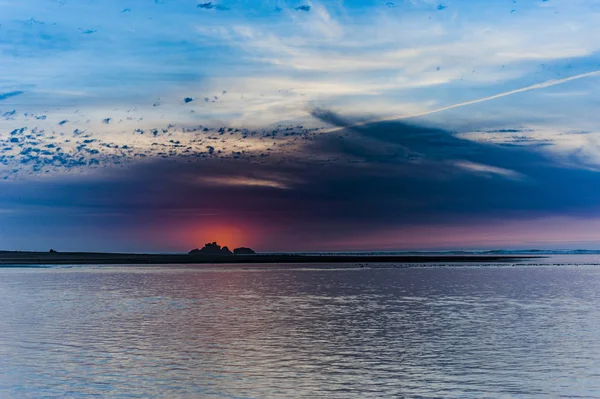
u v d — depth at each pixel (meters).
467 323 42.34
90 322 42.91
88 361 29.69
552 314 47.72
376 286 77.38
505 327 40.50
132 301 57.69
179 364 29.05
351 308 51.62
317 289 72.38
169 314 47.47
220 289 72.31
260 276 101.06
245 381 25.86
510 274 109.75
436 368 28.20
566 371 27.62
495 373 27.27
